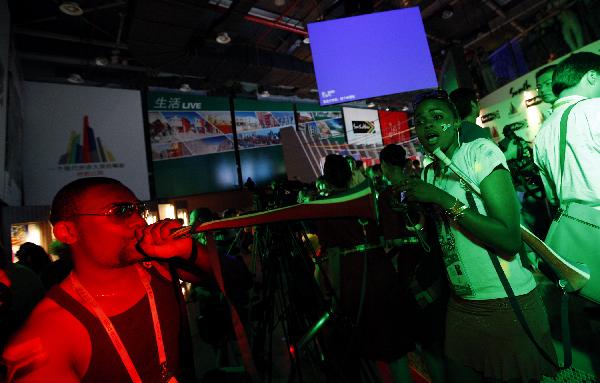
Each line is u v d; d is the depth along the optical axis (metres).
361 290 1.86
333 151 16.69
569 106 1.63
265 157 15.12
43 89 10.13
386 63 5.79
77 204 0.76
